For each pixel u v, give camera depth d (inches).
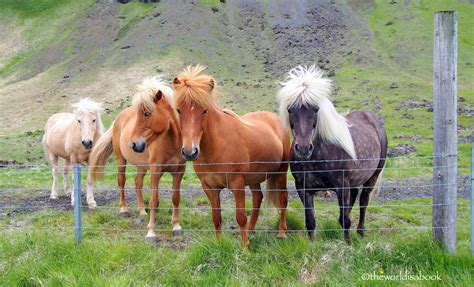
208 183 276.7
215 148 267.3
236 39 3735.2
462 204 449.1
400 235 282.4
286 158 338.3
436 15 236.8
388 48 3240.7
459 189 531.8
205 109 256.5
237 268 222.8
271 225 352.8
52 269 230.4
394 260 228.7
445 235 241.1
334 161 279.4
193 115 253.4
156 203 340.8
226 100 2122.3
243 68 3036.4
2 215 403.5
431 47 3134.8
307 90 269.7
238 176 273.3
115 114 1886.1
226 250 237.3
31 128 1814.7
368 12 4168.3
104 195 494.3
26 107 2354.8
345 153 288.7
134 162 391.2
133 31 3929.6
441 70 236.7
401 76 2536.9
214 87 266.7
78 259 238.7
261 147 291.3
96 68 3169.3
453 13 232.8
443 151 239.9
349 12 4175.7
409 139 1248.8
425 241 238.8
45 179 642.2
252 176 293.9
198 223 367.6
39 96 2620.6
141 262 236.5
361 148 309.0
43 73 3265.3
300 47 3464.6
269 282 217.0
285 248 240.1
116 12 4586.6
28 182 609.3
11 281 222.7
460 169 700.0
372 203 456.4
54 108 2297.0
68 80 2982.3
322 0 4441.4
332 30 3806.6
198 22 3969.0
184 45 3422.7
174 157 349.4
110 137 427.5
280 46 3533.5
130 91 2522.1
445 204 240.4
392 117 1622.8
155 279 222.8
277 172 305.4
